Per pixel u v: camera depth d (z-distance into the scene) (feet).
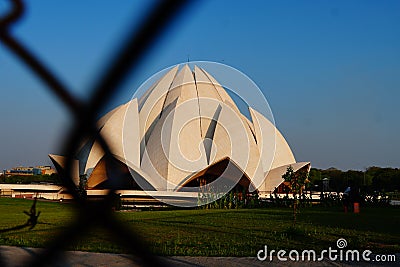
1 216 48.62
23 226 6.07
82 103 3.95
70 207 4.40
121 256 23.86
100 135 4.38
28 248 25.38
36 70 4.09
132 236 4.35
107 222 4.33
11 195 97.35
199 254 24.98
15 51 4.03
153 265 4.36
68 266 21.02
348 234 34.88
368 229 38.81
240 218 50.24
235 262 23.07
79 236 4.39
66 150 4.21
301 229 36.99
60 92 4.01
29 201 77.46
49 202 74.33
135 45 3.50
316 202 94.32
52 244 4.46
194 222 44.55
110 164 4.78
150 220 46.78
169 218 49.80
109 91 3.83
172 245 28.37
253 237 32.63
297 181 47.37
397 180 139.54
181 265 22.04
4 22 3.91
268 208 74.79
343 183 133.18
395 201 109.70
